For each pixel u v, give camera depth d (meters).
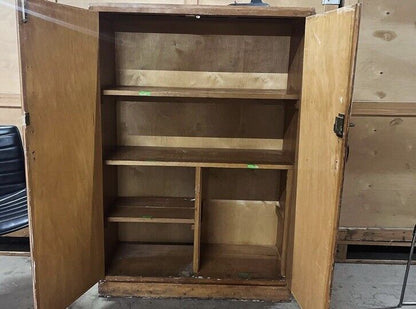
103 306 1.98
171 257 2.28
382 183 2.42
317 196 1.63
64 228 1.73
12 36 2.27
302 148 1.81
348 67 1.33
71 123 1.71
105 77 2.03
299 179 1.87
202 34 2.21
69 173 1.73
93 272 1.98
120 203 2.28
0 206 1.92
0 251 2.45
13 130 2.06
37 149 1.53
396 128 2.35
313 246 1.68
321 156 1.58
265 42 2.22
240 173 2.39
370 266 2.43
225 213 2.44
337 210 1.46
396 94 2.31
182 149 2.30
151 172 2.38
